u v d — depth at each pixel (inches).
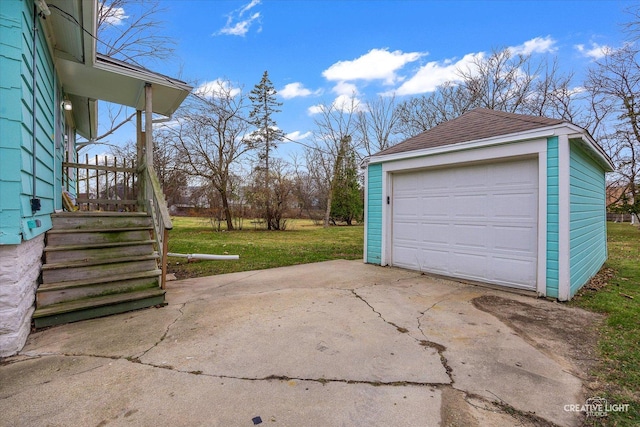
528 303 164.4
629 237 560.4
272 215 716.7
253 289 188.9
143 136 247.9
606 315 146.6
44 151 142.0
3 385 84.6
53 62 167.9
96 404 76.6
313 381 87.9
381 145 964.6
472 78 797.2
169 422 70.3
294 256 324.8
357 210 1013.2
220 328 126.3
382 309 152.6
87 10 137.6
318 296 174.2
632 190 587.5
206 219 744.3
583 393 83.7
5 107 101.2
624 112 544.7
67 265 138.7
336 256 329.1
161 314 142.3
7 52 102.2
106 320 134.0
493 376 91.9
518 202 188.1
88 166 226.4
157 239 176.2
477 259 206.5
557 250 169.9
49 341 112.6
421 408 76.3
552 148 171.9
